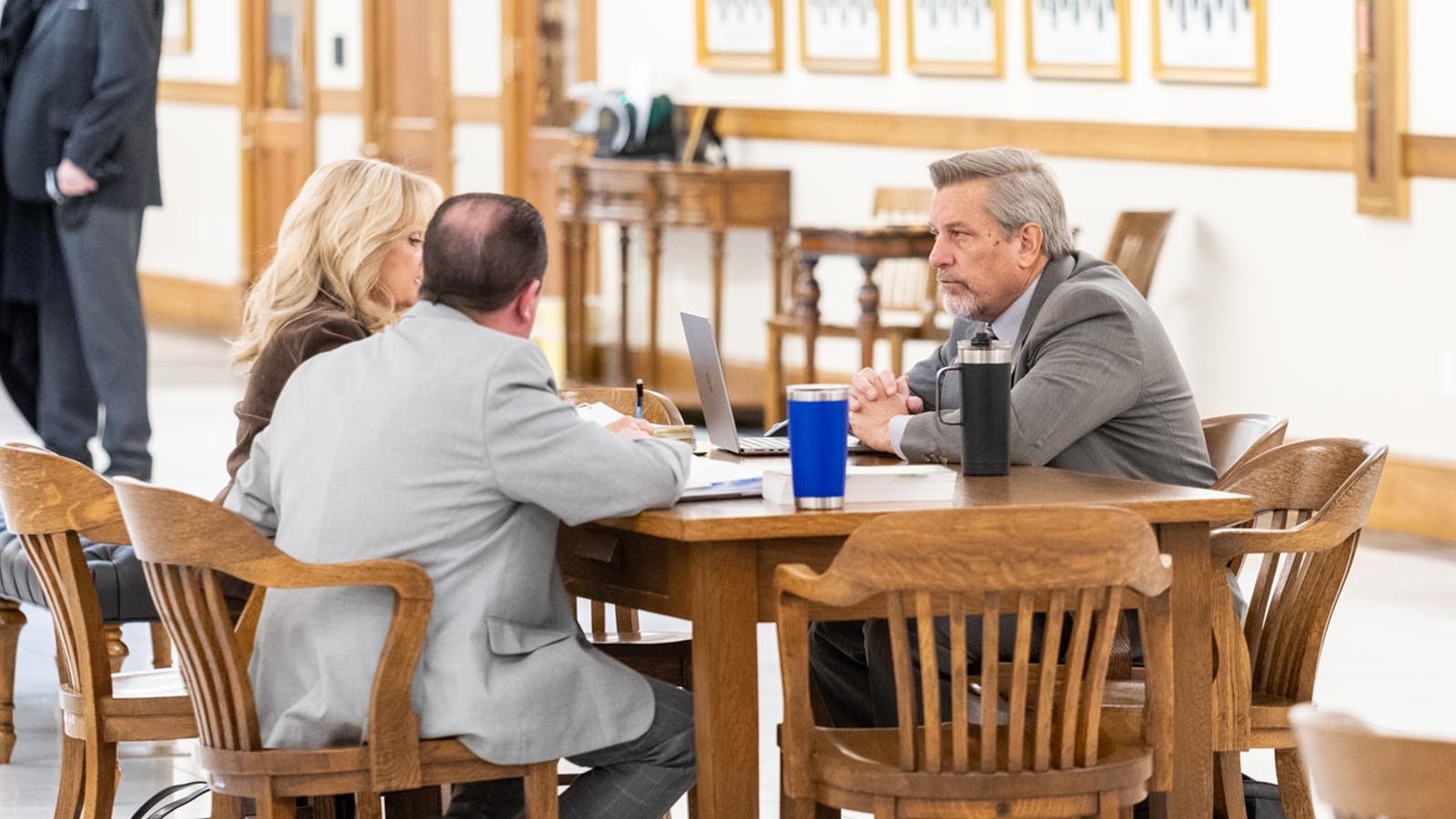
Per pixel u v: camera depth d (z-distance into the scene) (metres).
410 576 6.77
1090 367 8.47
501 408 6.95
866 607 6.85
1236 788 7.79
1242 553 7.53
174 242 32.12
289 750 6.83
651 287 21.78
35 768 10.63
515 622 7.06
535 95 24.95
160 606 6.92
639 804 7.27
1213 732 7.55
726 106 22.47
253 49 29.41
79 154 16.31
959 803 6.44
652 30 23.36
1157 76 18.08
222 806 7.14
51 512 7.65
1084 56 18.72
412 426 6.98
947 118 20.08
